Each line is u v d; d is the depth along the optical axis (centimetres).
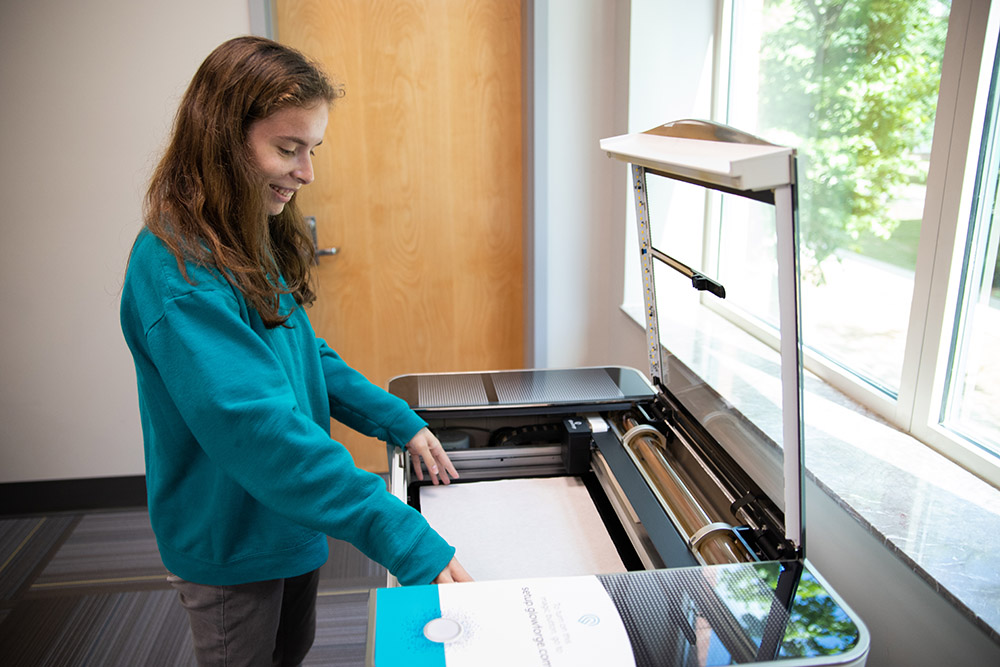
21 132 220
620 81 227
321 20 239
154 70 219
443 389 131
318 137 96
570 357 265
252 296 93
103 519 248
